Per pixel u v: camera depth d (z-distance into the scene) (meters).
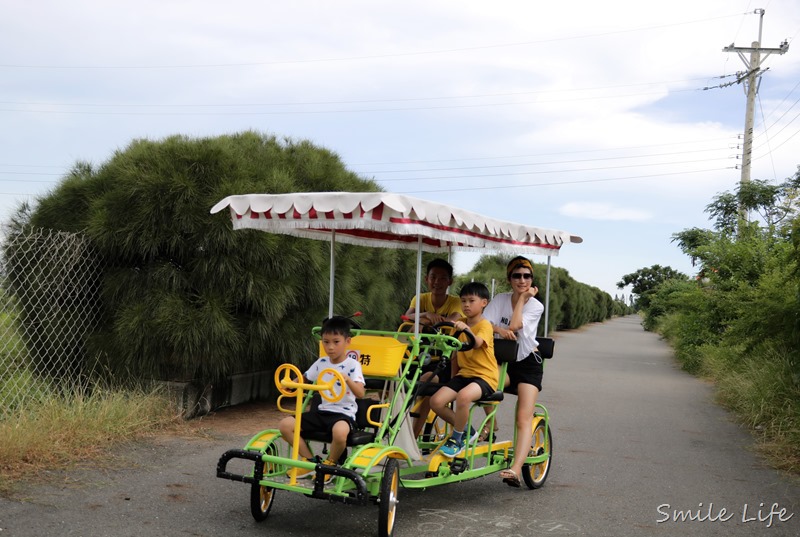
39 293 8.34
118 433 7.41
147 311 8.48
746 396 10.98
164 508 5.45
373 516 5.59
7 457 6.10
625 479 7.04
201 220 8.56
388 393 5.82
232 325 8.78
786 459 7.87
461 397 5.78
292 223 5.59
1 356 7.85
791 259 9.45
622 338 33.53
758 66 26.05
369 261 11.72
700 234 21.47
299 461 4.93
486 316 6.75
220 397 9.48
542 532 5.37
